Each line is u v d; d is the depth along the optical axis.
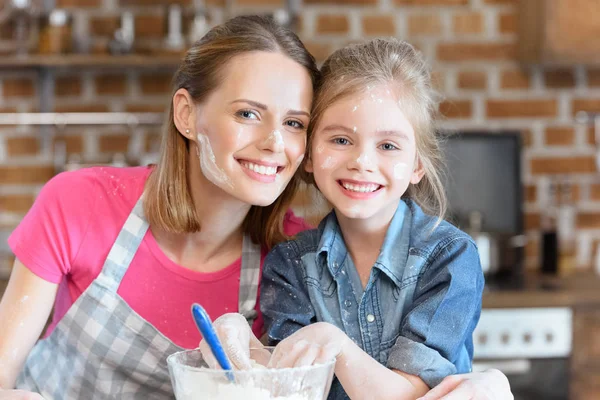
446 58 3.26
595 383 2.72
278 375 1.03
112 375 1.56
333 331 1.21
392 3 3.24
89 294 1.52
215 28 1.47
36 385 1.62
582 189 3.31
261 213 1.56
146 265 1.54
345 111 1.38
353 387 1.21
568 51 3.07
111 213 1.54
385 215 1.44
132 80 3.15
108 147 3.15
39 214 1.53
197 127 1.43
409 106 1.40
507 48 3.28
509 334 2.70
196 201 1.50
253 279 1.57
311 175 1.53
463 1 3.26
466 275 1.36
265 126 1.38
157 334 1.53
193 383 1.03
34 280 1.50
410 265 1.40
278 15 3.03
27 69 3.11
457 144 3.20
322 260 1.47
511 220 3.21
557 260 3.17
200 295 1.56
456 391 1.19
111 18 3.14
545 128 3.29
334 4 3.21
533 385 2.71
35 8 3.04
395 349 1.30
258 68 1.38
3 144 3.13
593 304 2.73
